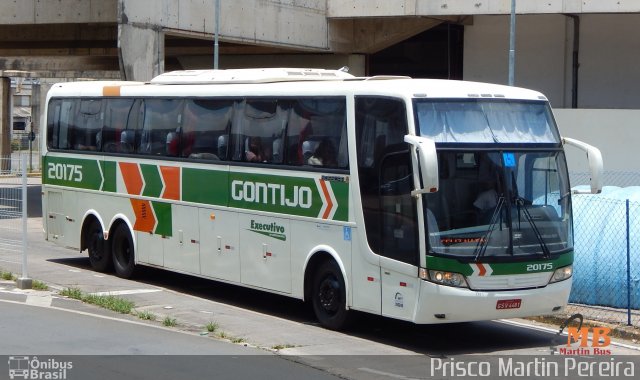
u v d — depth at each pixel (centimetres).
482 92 1312
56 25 3853
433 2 3231
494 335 1413
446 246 1228
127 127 1844
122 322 1404
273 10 3238
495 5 3125
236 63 4012
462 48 3609
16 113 9062
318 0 3431
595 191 1320
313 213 1419
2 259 2083
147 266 1872
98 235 1936
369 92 1334
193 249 1673
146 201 1791
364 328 1436
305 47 3400
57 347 1197
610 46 3378
